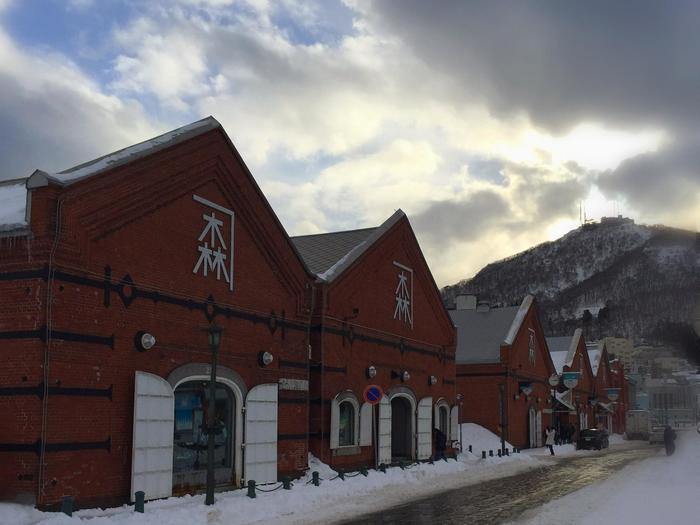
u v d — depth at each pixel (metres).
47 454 13.74
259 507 16.53
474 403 45.88
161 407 16.38
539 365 53.22
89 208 15.05
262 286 20.97
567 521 15.06
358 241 28.88
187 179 17.97
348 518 15.93
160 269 17.00
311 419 23.83
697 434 75.25
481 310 52.25
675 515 15.48
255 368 20.31
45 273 14.11
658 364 105.75
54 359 14.09
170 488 16.42
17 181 16.56
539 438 51.59
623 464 33.94
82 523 13.10
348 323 25.86
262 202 20.88
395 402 31.14
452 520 15.57
